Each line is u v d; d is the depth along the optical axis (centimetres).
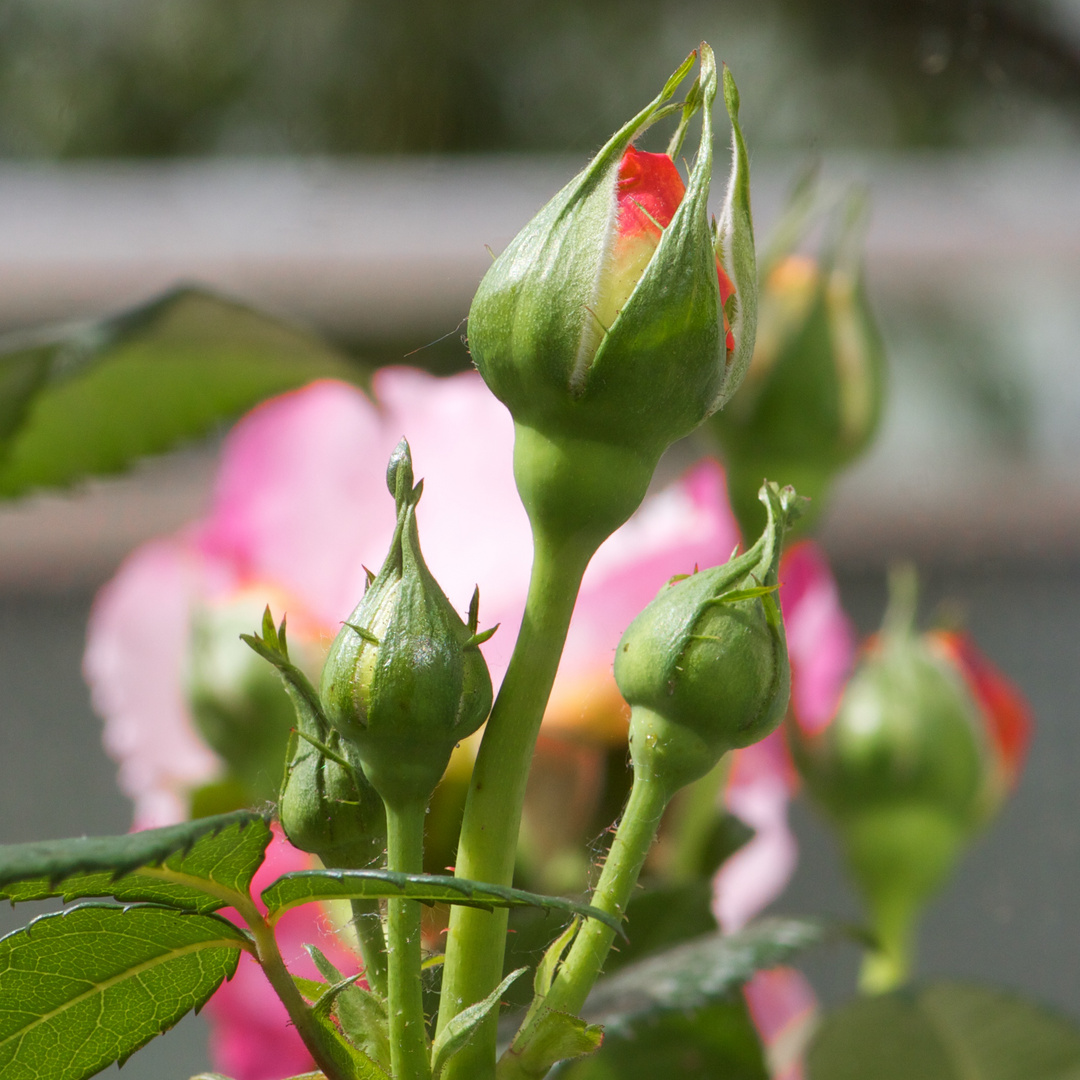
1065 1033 60
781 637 49
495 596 63
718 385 49
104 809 184
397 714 48
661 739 49
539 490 49
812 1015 74
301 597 68
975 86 127
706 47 49
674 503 70
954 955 149
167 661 75
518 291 49
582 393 49
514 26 159
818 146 69
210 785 65
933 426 184
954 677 72
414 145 163
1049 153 140
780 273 69
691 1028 61
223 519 69
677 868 66
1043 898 152
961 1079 60
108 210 172
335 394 70
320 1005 48
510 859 49
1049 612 185
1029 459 186
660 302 48
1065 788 160
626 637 49
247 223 168
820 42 133
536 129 162
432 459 66
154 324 61
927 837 70
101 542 185
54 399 63
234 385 65
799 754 72
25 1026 49
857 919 119
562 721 64
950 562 188
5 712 184
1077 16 115
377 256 165
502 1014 55
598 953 49
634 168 49
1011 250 167
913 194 159
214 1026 65
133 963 49
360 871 48
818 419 68
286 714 64
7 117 173
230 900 48
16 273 170
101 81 173
